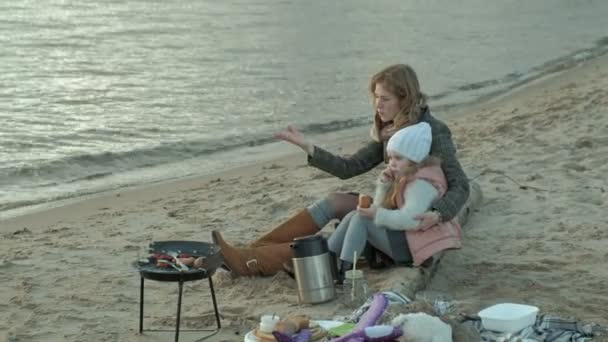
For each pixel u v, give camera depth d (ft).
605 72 71.31
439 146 23.02
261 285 23.65
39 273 25.93
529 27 114.11
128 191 40.09
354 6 149.18
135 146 50.70
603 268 24.76
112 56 91.30
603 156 37.35
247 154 49.06
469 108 61.16
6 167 45.55
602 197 31.53
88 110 62.75
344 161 24.39
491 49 93.56
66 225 33.12
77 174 45.06
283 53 93.15
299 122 57.93
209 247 21.34
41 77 77.66
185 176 43.83
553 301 22.52
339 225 23.32
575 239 27.20
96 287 24.61
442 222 22.79
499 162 37.58
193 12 140.56
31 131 54.70
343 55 90.94
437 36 106.11
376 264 23.95
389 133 23.73
